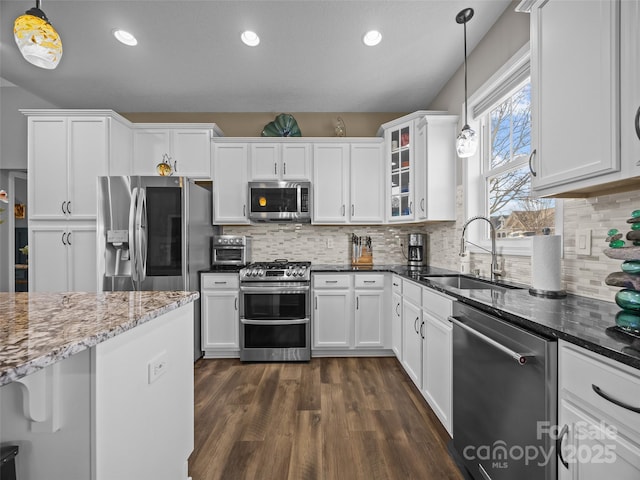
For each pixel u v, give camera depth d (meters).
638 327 0.89
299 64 2.64
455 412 1.54
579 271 1.45
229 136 3.65
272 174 3.28
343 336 2.99
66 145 2.86
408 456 1.59
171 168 3.23
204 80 2.90
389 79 2.87
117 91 3.11
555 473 0.91
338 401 2.14
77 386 0.76
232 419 1.92
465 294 1.50
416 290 2.20
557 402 0.91
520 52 1.83
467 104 2.53
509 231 2.20
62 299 1.22
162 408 1.12
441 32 2.24
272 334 2.92
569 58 1.16
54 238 2.86
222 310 2.97
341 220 3.27
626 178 0.95
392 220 3.15
